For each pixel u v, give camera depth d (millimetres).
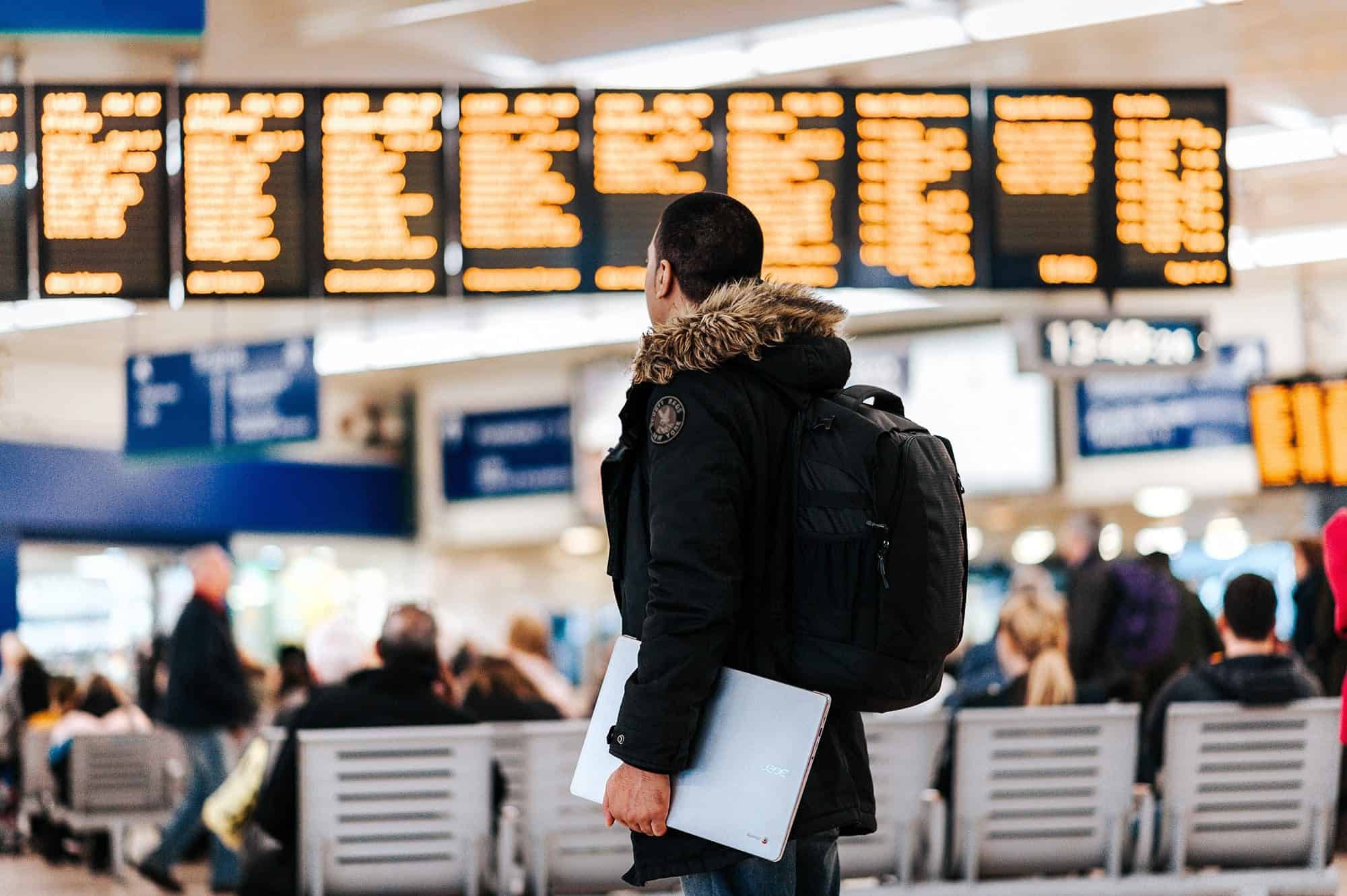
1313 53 10438
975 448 17906
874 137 7980
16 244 7652
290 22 9320
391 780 6141
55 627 20000
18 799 13766
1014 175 8070
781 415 2953
